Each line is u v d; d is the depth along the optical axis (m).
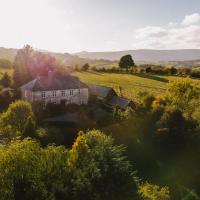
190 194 37.69
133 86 114.25
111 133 46.84
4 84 101.06
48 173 24.00
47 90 77.12
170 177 40.56
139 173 41.31
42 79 80.25
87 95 83.94
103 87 88.88
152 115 51.88
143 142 47.69
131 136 48.25
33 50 109.94
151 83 121.56
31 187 22.52
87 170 26.14
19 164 22.58
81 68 167.00
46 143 44.62
